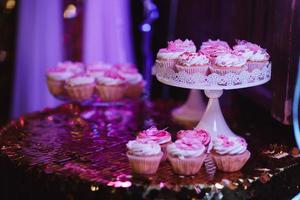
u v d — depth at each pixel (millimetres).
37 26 3303
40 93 3398
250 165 1858
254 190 1735
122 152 1976
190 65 1919
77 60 3346
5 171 1949
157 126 2328
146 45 3355
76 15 3283
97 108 2613
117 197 1661
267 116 2449
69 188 1728
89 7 3283
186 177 1720
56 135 2195
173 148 1710
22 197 1873
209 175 1743
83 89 2424
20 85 3404
